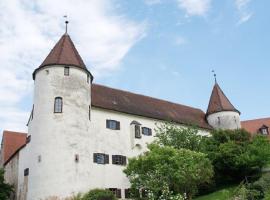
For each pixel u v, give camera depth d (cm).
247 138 4453
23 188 3947
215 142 4372
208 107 5850
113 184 3919
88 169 3638
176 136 4116
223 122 5584
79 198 3416
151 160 3341
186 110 5753
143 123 4550
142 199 3575
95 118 4088
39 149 3562
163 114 5016
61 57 3919
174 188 3312
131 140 4316
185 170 3172
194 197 3962
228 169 4044
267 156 3925
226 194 3297
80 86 3866
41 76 3862
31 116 4053
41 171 3466
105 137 4078
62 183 3416
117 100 4625
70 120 3666
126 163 4134
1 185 4153
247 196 3002
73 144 3597
